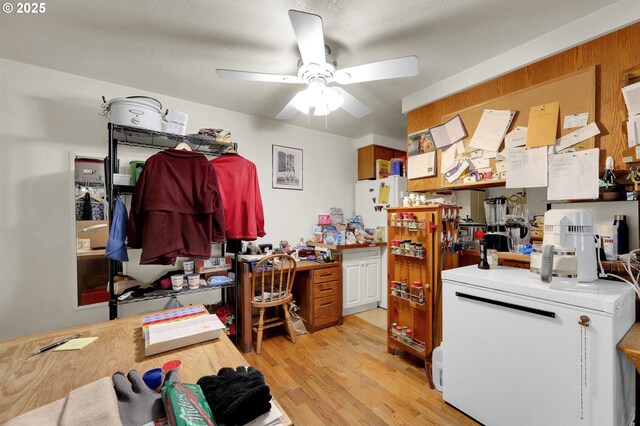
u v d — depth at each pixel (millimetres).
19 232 1943
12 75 1917
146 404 619
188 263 2195
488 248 1972
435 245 1960
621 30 1407
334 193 3711
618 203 1500
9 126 1911
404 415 1546
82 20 1511
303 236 3404
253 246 2793
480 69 1968
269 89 2363
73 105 2109
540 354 1207
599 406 1047
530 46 1716
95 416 542
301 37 1308
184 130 2135
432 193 2490
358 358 2182
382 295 3414
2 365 806
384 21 1530
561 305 1146
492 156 1915
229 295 2621
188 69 2045
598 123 1484
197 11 1447
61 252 2070
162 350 874
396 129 3527
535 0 1383
